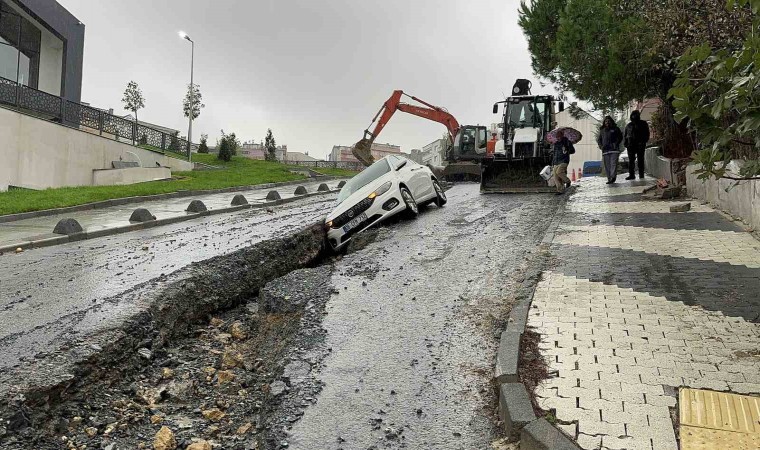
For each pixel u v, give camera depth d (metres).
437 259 7.35
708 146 3.87
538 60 17.94
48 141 18.92
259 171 29.70
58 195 15.30
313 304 5.68
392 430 3.50
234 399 4.36
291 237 9.05
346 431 3.51
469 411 3.68
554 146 14.74
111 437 3.78
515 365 3.95
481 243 8.20
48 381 3.97
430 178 12.39
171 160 27.62
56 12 24.48
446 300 5.69
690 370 3.79
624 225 8.80
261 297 6.27
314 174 32.44
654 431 3.13
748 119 3.22
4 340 4.71
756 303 4.93
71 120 21.75
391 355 4.50
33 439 3.60
